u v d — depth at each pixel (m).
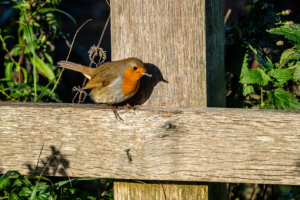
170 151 4.85
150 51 5.39
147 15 5.33
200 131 4.79
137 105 5.29
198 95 5.29
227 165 4.79
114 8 5.47
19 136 5.07
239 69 6.55
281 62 6.54
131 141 4.91
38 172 5.09
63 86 15.95
